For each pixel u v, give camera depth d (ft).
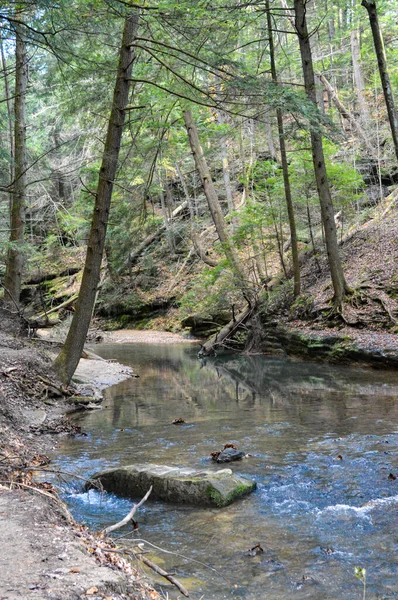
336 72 117.80
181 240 114.83
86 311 42.32
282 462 24.61
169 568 14.99
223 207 109.91
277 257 86.69
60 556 12.23
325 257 74.43
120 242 83.61
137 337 92.68
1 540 13.09
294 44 106.73
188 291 96.53
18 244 61.16
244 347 71.20
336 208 76.43
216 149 89.20
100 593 10.62
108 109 56.65
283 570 14.75
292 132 59.88
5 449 24.71
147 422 34.47
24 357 41.47
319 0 95.55
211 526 17.88
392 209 75.92
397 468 22.91
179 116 76.07
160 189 96.53
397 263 62.03
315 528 17.43
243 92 36.04
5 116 60.70
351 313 58.34
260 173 83.97
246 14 53.83
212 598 13.30
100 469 24.47
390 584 13.85
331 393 40.93
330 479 22.03
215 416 35.40
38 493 17.53
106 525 18.25
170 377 53.72
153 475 21.17
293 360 60.34
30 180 65.21
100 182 40.42
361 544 16.19
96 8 30.01
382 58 47.26
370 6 46.68
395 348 49.32
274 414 35.01
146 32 44.45
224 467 24.14
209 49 38.22
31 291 111.96
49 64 54.80
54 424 33.06
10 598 10.00
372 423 30.91
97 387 47.44
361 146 89.51
